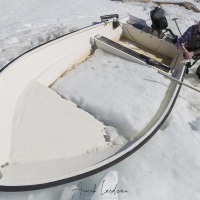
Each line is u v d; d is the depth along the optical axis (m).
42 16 6.13
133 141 2.53
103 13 7.11
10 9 6.21
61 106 2.82
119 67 3.55
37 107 2.73
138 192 2.38
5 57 4.31
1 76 2.58
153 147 2.81
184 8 8.62
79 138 2.55
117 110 2.82
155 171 2.58
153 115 2.82
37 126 2.56
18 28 5.34
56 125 2.61
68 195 2.26
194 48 3.94
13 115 2.59
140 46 4.50
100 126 2.72
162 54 4.32
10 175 2.07
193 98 3.70
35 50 3.08
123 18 4.73
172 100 2.91
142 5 8.42
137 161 2.64
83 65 3.62
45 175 2.12
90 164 2.25
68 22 6.03
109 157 2.27
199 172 2.63
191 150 2.84
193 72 4.39
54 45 3.34
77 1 7.69
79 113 2.79
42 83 3.14
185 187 2.48
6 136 2.36
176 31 6.25
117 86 3.17
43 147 2.40
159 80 3.32
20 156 2.29
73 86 3.14
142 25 4.73
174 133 3.00
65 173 2.13
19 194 2.26
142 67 3.56
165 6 8.54
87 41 3.92
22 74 2.90
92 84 3.18
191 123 3.21
